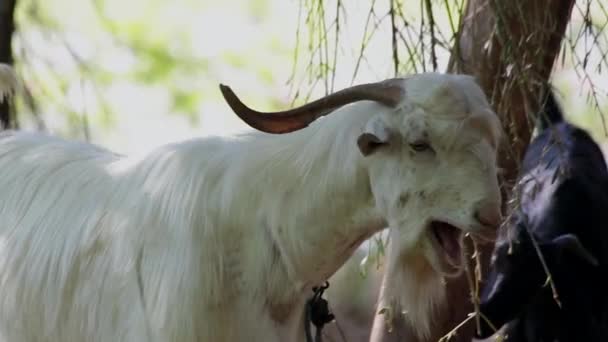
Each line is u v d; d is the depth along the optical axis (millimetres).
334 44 10508
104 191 8570
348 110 8062
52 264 8531
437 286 8352
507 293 10031
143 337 8180
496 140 7918
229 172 8258
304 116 8000
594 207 10641
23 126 11812
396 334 9773
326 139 8094
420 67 9688
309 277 8320
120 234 8359
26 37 13445
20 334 8672
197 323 8102
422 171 7828
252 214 8227
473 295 8812
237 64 19297
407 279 8242
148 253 8242
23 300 8617
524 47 9211
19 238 8688
